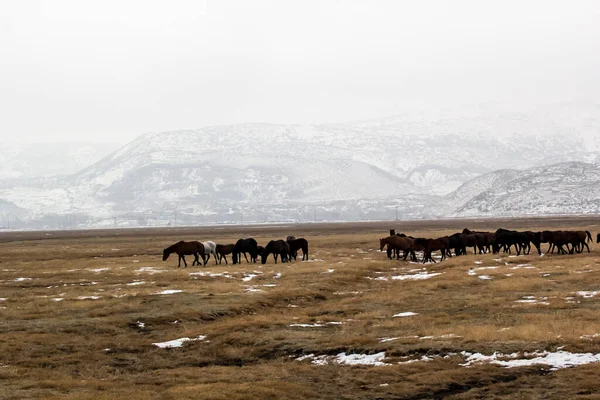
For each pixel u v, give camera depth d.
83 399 17.91
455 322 27.64
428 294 37.22
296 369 21.61
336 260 60.44
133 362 24.30
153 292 40.12
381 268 53.56
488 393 18.12
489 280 42.00
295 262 58.28
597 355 20.77
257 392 18.59
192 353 25.38
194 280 46.75
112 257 77.56
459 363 21.28
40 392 19.05
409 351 22.83
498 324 26.44
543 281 38.91
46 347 26.20
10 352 25.38
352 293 40.78
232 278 47.38
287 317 31.44
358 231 163.88
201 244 57.03
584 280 38.78
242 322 29.58
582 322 25.30
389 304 34.41
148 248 96.31
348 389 19.22
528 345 22.19
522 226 161.50
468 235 60.56
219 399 17.95
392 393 18.64
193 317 32.34
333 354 23.62
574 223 174.25
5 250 105.62
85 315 33.06
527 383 18.78
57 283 47.94
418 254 66.69
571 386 18.16
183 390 18.81
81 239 162.62
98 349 26.12
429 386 19.06
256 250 58.53
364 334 26.23
